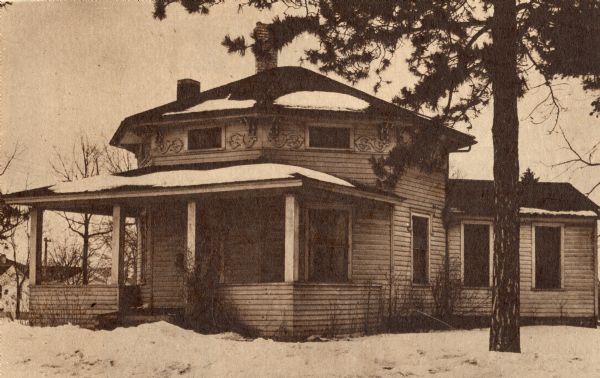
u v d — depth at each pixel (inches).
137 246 924.0
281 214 784.3
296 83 858.8
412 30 557.3
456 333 726.5
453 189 917.8
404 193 838.5
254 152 794.2
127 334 515.5
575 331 762.8
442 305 840.9
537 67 566.6
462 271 890.7
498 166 520.4
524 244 906.1
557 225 912.9
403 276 823.1
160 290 816.9
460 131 893.2
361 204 791.1
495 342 503.5
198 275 680.4
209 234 796.0
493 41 528.4
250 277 780.0
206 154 815.1
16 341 498.3
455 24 541.3
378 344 542.0
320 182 656.4
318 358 450.0
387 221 816.3
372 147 813.2
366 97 862.5
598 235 912.3
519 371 402.6
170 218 828.0
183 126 829.8
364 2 535.8
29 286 750.5
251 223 789.2
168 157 834.8
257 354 462.0
